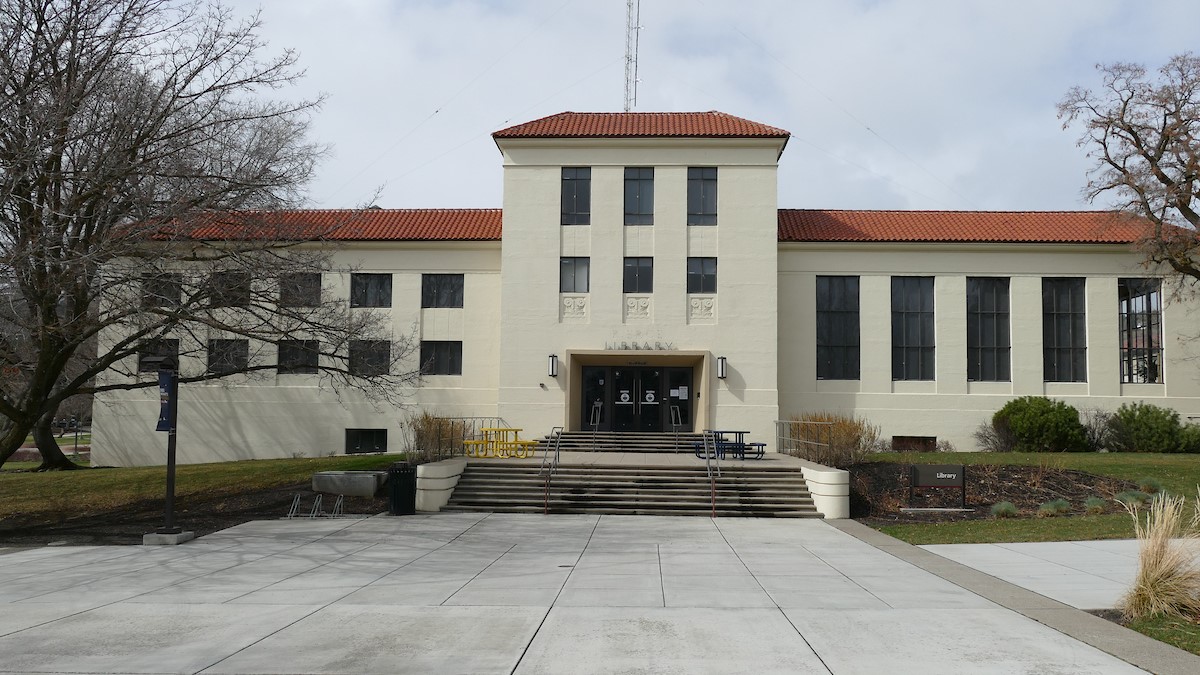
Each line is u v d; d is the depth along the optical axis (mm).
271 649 8039
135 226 17188
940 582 11523
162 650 8023
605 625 8953
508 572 12406
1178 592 9234
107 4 17344
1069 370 33312
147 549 15102
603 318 31734
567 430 31234
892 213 36094
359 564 13211
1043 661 7555
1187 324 33094
